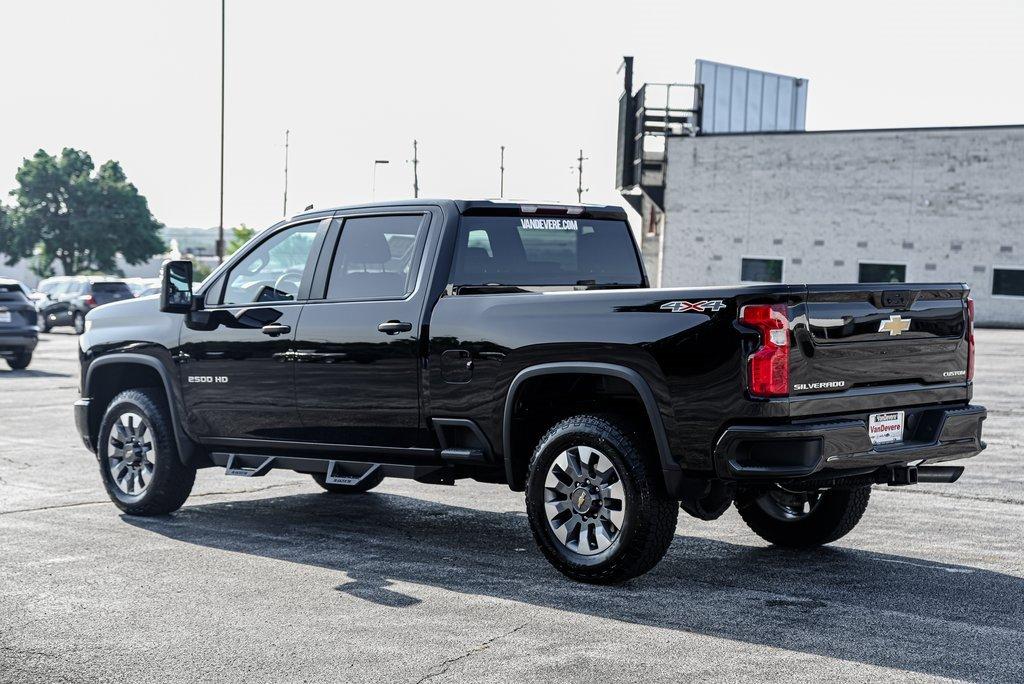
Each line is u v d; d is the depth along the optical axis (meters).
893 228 41.69
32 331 21.11
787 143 43.41
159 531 7.63
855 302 5.90
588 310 6.16
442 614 5.61
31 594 5.98
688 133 45.44
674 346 5.82
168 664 4.85
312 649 5.04
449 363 6.67
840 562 6.74
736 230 44.62
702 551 7.07
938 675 4.69
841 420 5.80
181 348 7.92
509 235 7.21
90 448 8.56
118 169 103.81
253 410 7.59
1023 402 15.38
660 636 5.23
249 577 6.36
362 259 7.24
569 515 6.30
